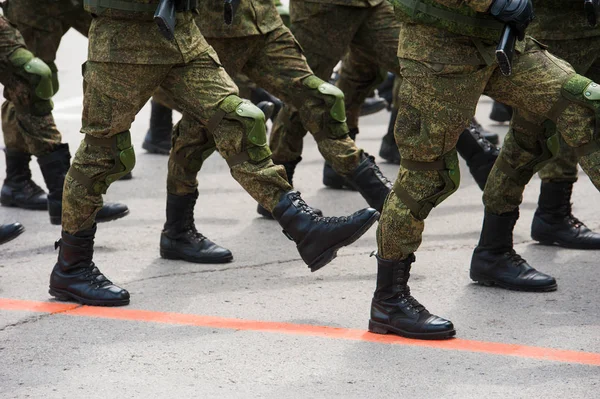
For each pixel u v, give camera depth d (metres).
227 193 18.25
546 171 14.38
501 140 22.38
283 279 13.21
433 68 10.06
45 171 15.63
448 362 10.20
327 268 13.69
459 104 10.13
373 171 13.91
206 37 13.38
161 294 12.55
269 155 11.27
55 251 14.53
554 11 13.05
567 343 10.75
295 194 11.25
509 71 9.61
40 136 15.40
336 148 13.85
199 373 9.94
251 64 13.91
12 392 9.51
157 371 9.99
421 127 10.25
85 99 11.46
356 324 11.43
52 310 11.93
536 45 10.60
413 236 10.70
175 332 11.14
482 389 9.49
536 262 13.91
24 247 14.73
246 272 13.53
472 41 10.00
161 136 21.34
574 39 13.13
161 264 13.92
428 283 13.01
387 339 10.91
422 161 10.42
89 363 10.22
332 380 9.74
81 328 11.28
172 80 11.31
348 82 17.11
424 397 9.32
